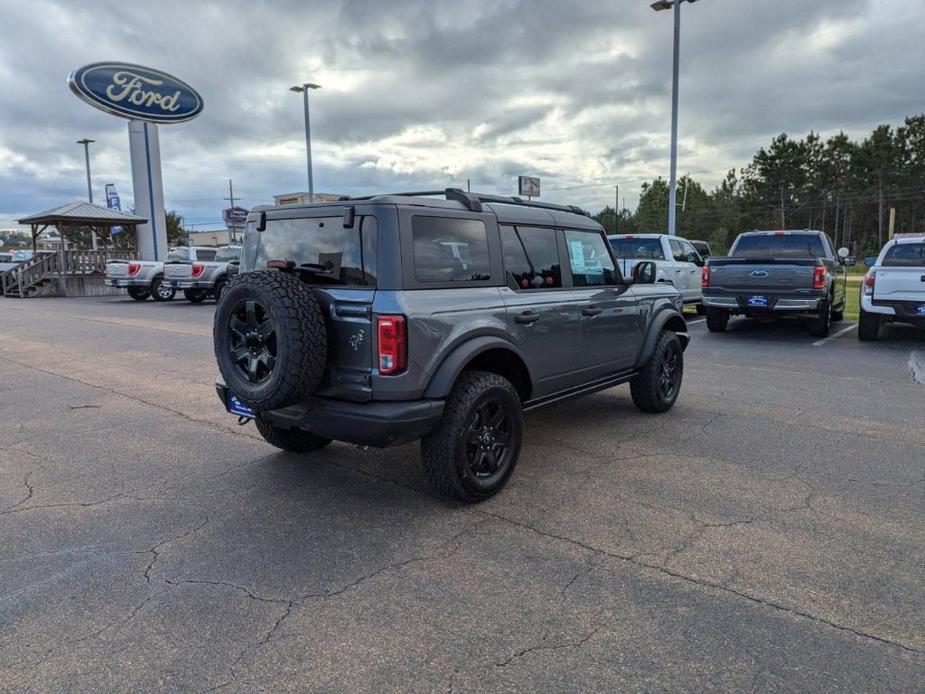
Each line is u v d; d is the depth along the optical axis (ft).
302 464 15.69
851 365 28.22
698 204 268.41
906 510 12.70
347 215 12.22
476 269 13.53
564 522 12.33
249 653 8.43
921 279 32.45
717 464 15.46
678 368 20.90
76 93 75.66
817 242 40.68
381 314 11.62
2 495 13.87
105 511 13.00
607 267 18.01
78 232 199.11
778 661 8.18
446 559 10.93
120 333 40.32
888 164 210.38
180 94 82.79
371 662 8.24
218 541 11.66
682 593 9.78
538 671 8.04
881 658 8.23
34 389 24.06
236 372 12.43
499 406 13.56
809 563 10.64
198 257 70.69
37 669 8.12
